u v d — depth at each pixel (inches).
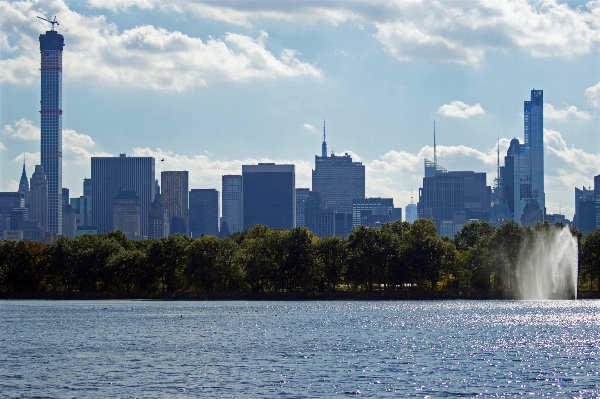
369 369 6589.6
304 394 5634.8
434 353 7509.8
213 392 5728.3
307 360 7086.6
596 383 5974.4
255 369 6624.0
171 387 5915.4
